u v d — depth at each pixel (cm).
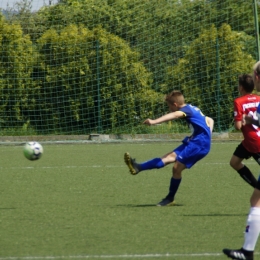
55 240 1479
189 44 5016
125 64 4831
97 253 1352
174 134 4816
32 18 5406
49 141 4528
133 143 4512
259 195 1231
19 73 4753
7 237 1512
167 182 2531
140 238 1498
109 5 5266
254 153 1908
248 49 5269
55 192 2272
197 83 4897
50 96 4831
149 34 5053
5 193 2248
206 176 2727
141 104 4878
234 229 1602
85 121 4866
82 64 4806
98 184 2486
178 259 1301
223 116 4884
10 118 4784
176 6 5156
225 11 5172
